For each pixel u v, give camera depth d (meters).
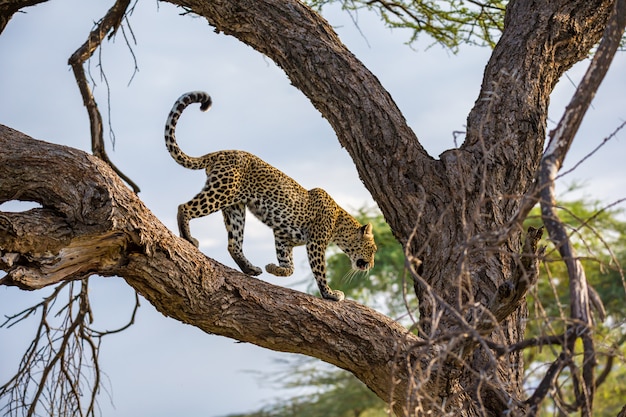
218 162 12.80
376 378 11.17
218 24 13.48
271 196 13.20
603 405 33.03
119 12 14.56
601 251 33.56
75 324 12.86
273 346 11.05
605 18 13.41
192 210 12.44
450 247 11.72
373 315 11.21
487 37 17.41
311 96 13.05
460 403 10.59
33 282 9.34
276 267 13.49
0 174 9.61
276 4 13.27
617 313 33.03
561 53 13.27
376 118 12.62
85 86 14.57
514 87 12.77
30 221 9.23
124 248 9.83
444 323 10.57
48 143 9.94
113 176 9.86
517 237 12.07
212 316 10.57
